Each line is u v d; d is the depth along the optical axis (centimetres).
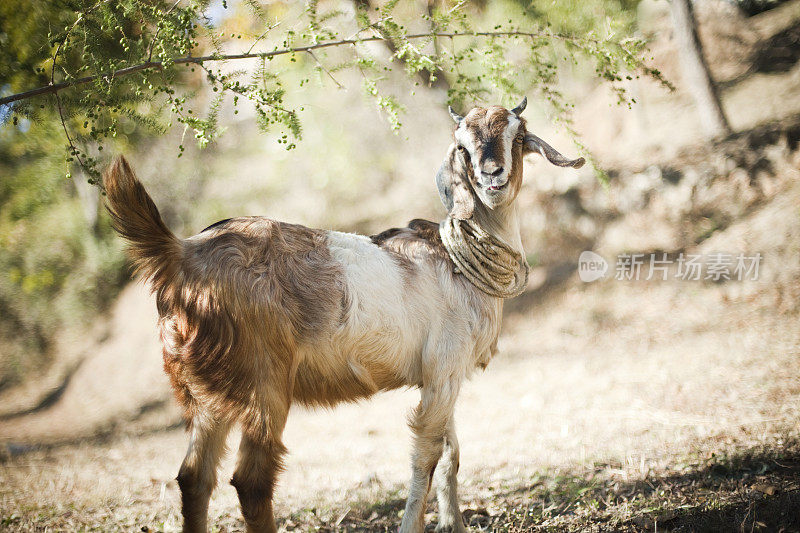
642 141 1928
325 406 579
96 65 585
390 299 561
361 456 1045
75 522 706
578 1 817
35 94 585
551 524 615
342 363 550
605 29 719
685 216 1681
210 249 512
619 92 714
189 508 524
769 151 1681
